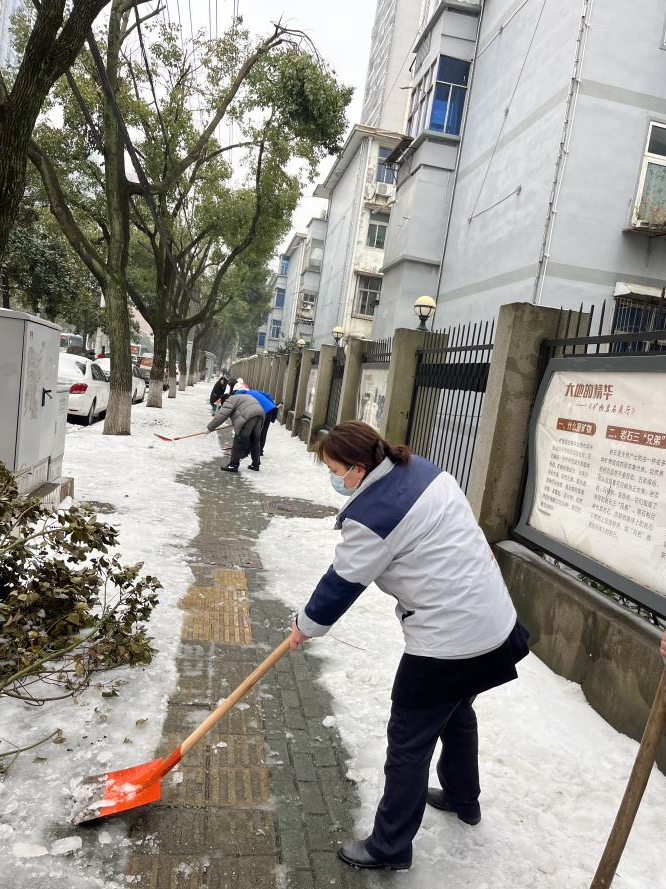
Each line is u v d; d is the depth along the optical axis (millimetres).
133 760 2490
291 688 3258
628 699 3104
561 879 2123
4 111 5156
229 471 9938
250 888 1978
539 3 12898
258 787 2459
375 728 2961
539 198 11945
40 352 4996
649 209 11617
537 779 2676
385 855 2062
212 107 14273
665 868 2207
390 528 1911
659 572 3096
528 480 4516
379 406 9391
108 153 11070
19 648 2842
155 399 19234
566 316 4707
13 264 23922
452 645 1925
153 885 1938
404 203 18516
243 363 44562
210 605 4242
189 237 24719
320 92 13367
